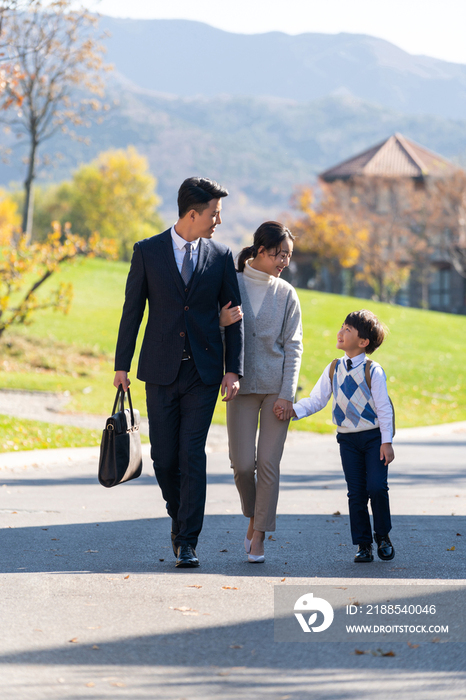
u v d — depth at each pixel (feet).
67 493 40.01
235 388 22.47
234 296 22.89
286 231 23.70
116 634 16.79
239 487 23.94
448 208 254.27
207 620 17.80
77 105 147.95
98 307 139.85
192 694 13.70
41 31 119.24
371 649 16.05
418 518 32.58
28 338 116.37
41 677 14.44
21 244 93.91
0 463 50.65
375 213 259.19
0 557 24.27
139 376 22.76
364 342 23.85
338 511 34.06
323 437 77.56
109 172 344.69
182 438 22.65
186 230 22.56
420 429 86.58
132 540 27.30
